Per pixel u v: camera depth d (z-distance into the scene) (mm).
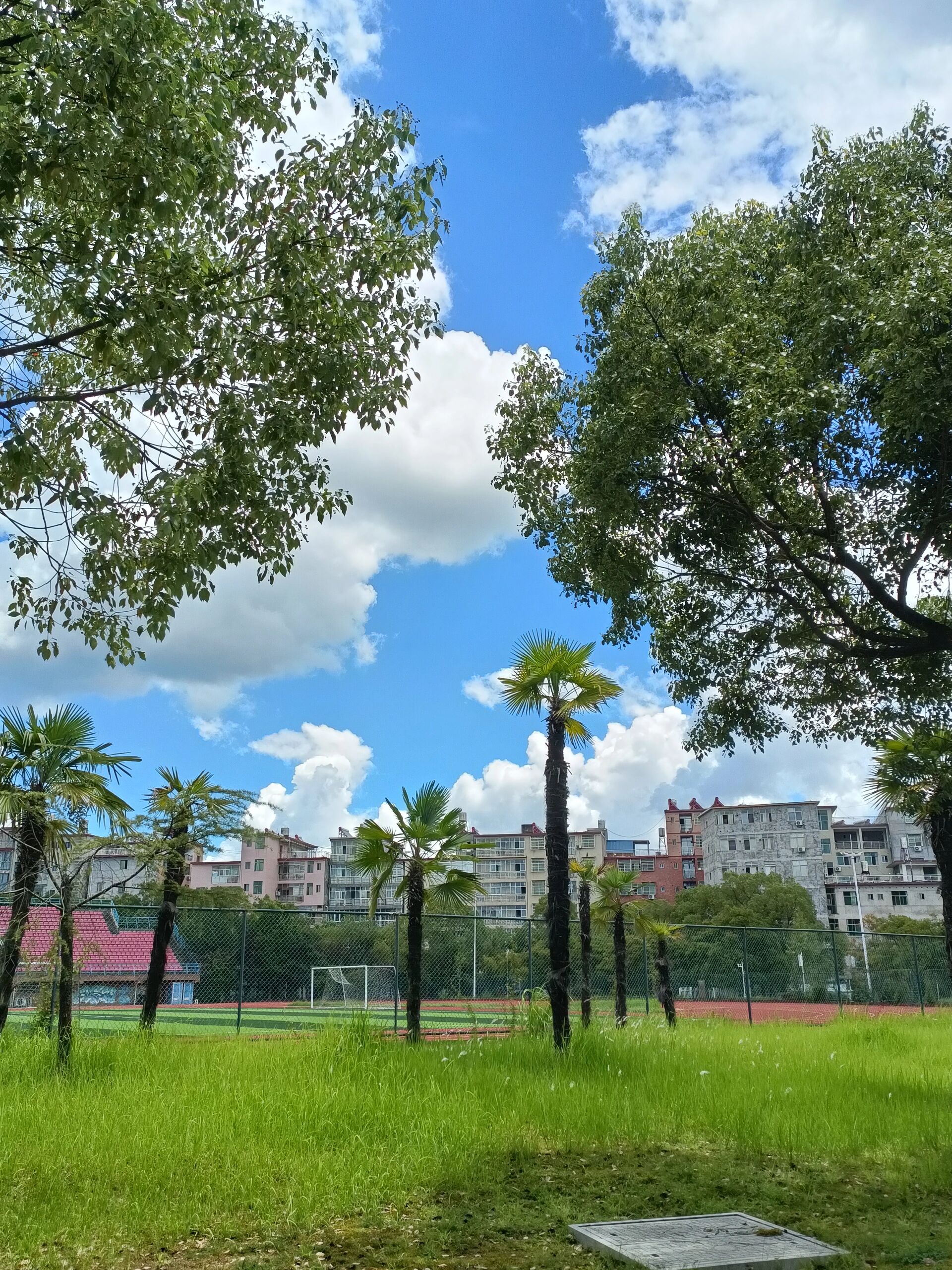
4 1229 5324
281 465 8625
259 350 8305
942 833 13531
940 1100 10125
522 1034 14828
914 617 12234
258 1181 6352
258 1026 18750
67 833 11578
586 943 18594
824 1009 29641
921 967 36719
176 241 8680
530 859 104438
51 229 7406
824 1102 9625
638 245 13148
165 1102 8648
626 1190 6672
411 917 15172
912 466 11961
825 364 11625
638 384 12781
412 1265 5074
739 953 38125
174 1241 5363
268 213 8758
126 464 8109
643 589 15180
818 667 15141
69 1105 8523
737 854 101062
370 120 8891
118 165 7074
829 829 100625
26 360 9547
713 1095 9852
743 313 12781
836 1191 6738
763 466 12203
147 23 6961
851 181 12000
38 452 7906
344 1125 7918
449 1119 8211
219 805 14617
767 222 13422
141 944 21969
